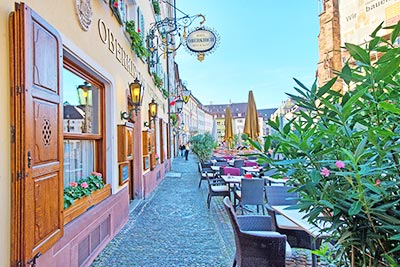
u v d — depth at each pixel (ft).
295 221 9.23
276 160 4.58
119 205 15.72
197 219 18.40
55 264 8.31
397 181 3.72
